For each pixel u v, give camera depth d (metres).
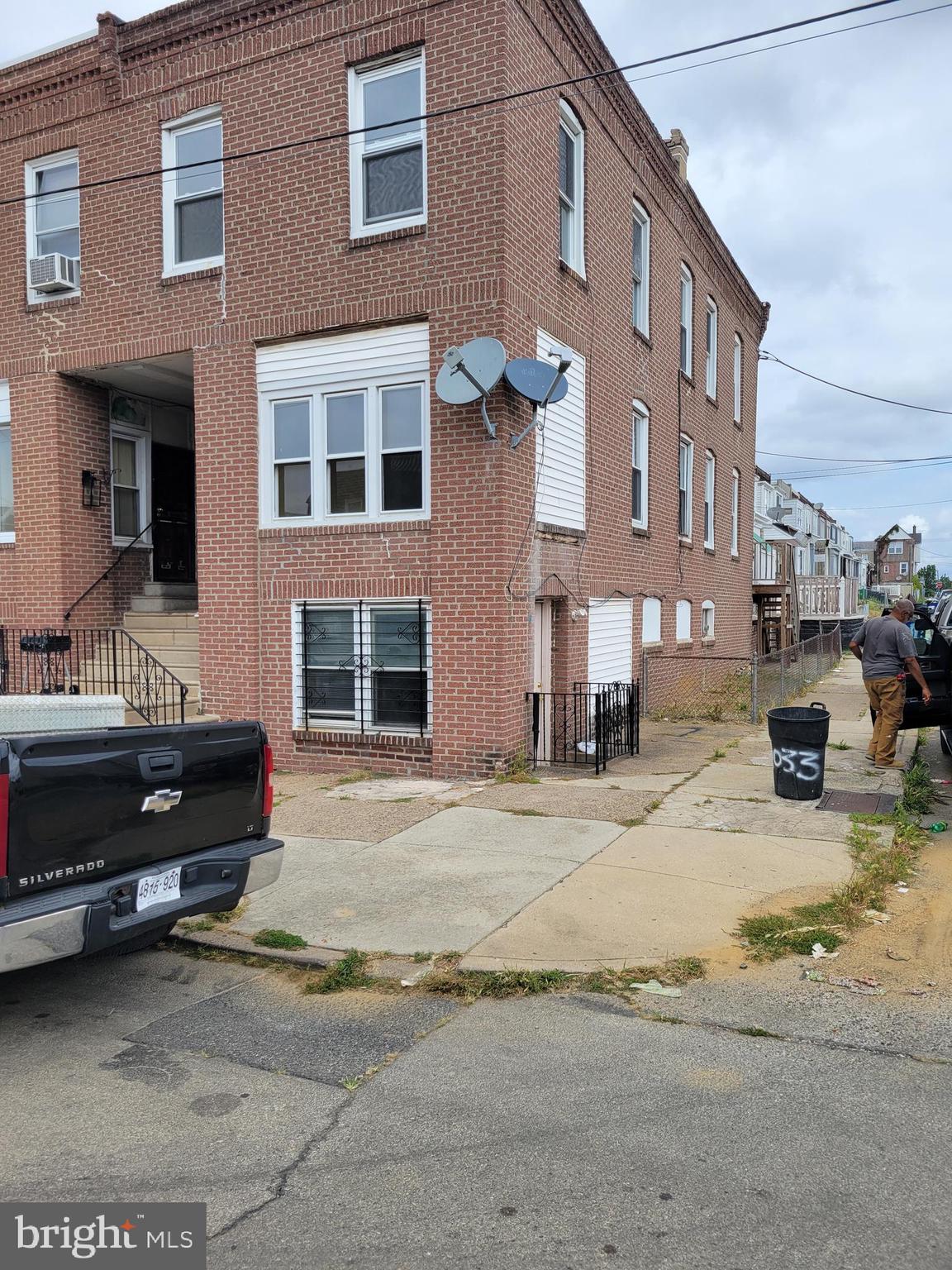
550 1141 3.36
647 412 14.36
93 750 4.12
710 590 18.78
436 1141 3.37
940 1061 3.94
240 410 10.54
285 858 6.88
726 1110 3.55
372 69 9.83
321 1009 4.57
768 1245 2.78
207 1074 3.92
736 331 20.77
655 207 14.46
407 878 6.38
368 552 9.99
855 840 7.11
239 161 10.43
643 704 14.33
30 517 11.98
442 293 9.42
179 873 4.48
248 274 10.43
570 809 8.23
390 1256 2.75
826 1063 3.92
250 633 10.60
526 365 9.02
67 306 11.62
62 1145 3.37
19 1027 4.41
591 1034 4.23
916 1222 2.88
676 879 6.28
